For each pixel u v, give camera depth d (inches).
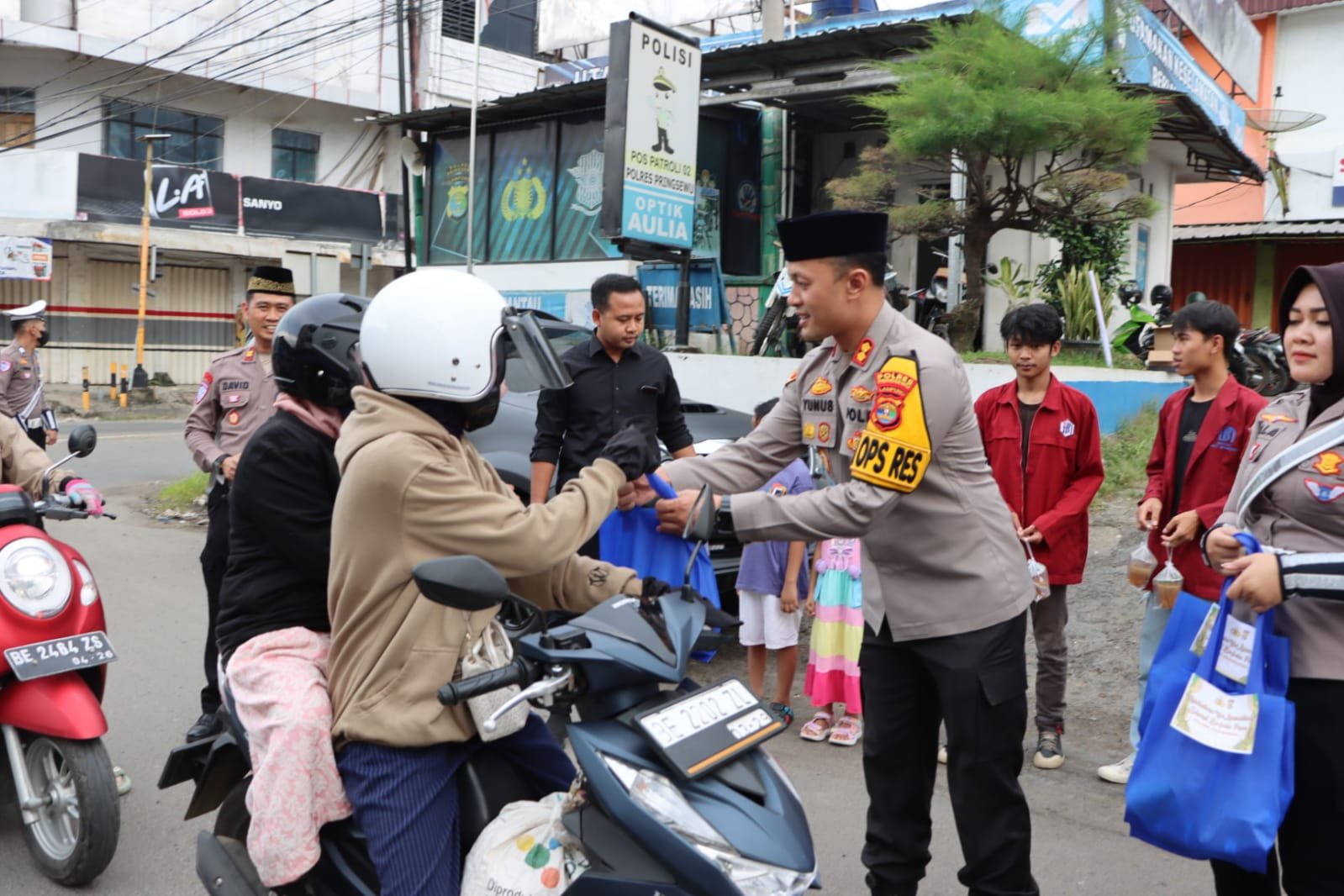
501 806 99.0
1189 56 538.3
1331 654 100.4
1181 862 151.3
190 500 435.2
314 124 987.3
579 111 584.1
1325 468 100.4
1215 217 826.8
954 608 116.0
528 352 95.7
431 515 91.5
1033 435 187.9
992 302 468.1
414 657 93.9
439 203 661.9
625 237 421.4
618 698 87.8
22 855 155.8
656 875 82.0
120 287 926.4
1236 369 376.8
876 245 115.2
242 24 925.8
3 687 145.3
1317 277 102.1
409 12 882.1
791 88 503.5
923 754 124.9
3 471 162.7
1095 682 221.9
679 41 434.9
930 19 435.2
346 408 111.1
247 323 199.6
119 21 890.7
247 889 107.5
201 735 187.9
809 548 218.8
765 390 401.7
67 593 146.5
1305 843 102.7
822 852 154.5
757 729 86.0
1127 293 454.6
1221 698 102.0
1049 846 155.9
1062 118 362.6
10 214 860.0
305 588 111.5
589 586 105.2
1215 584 165.2
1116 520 310.2
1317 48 788.6
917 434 108.8
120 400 876.0
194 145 946.7
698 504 98.6
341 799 98.8
